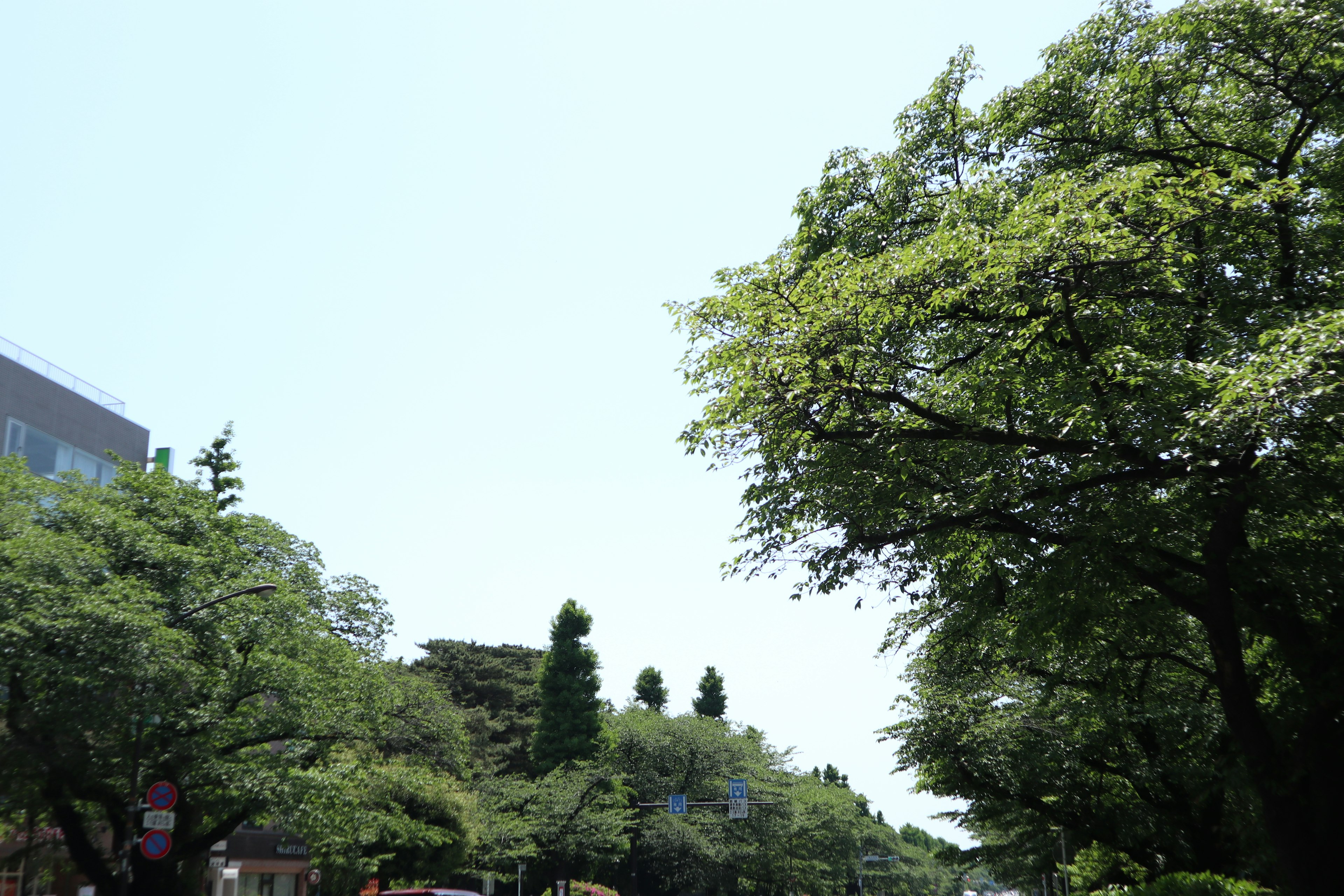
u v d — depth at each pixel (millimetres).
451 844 41969
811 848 84688
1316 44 15086
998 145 18797
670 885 64438
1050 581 15680
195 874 26938
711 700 93875
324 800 24969
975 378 16266
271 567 30031
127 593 21672
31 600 20125
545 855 52938
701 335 16484
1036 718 28500
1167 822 26281
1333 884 13531
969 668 26016
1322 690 13875
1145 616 17047
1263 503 14086
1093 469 14547
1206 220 14992
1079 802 28688
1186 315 15031
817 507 16453
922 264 14930
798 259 19391
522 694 78000
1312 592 14500
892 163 19500
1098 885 34938
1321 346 11750
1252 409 12039
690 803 53375
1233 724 14367
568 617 66938
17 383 37469
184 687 22984
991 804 31641
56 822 26094
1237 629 14445
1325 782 13820
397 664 39188
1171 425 13602
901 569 18109
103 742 22359
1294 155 16125
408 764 34844
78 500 24609
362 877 35656
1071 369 15430
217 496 36156
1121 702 22266
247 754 25266
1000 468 15938
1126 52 17438
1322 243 14906
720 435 16562
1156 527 14945
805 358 14750
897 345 16781
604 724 67562
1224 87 17359
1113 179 14422
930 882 165500
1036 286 14367
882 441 15750
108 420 44000
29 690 21328
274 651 25906
